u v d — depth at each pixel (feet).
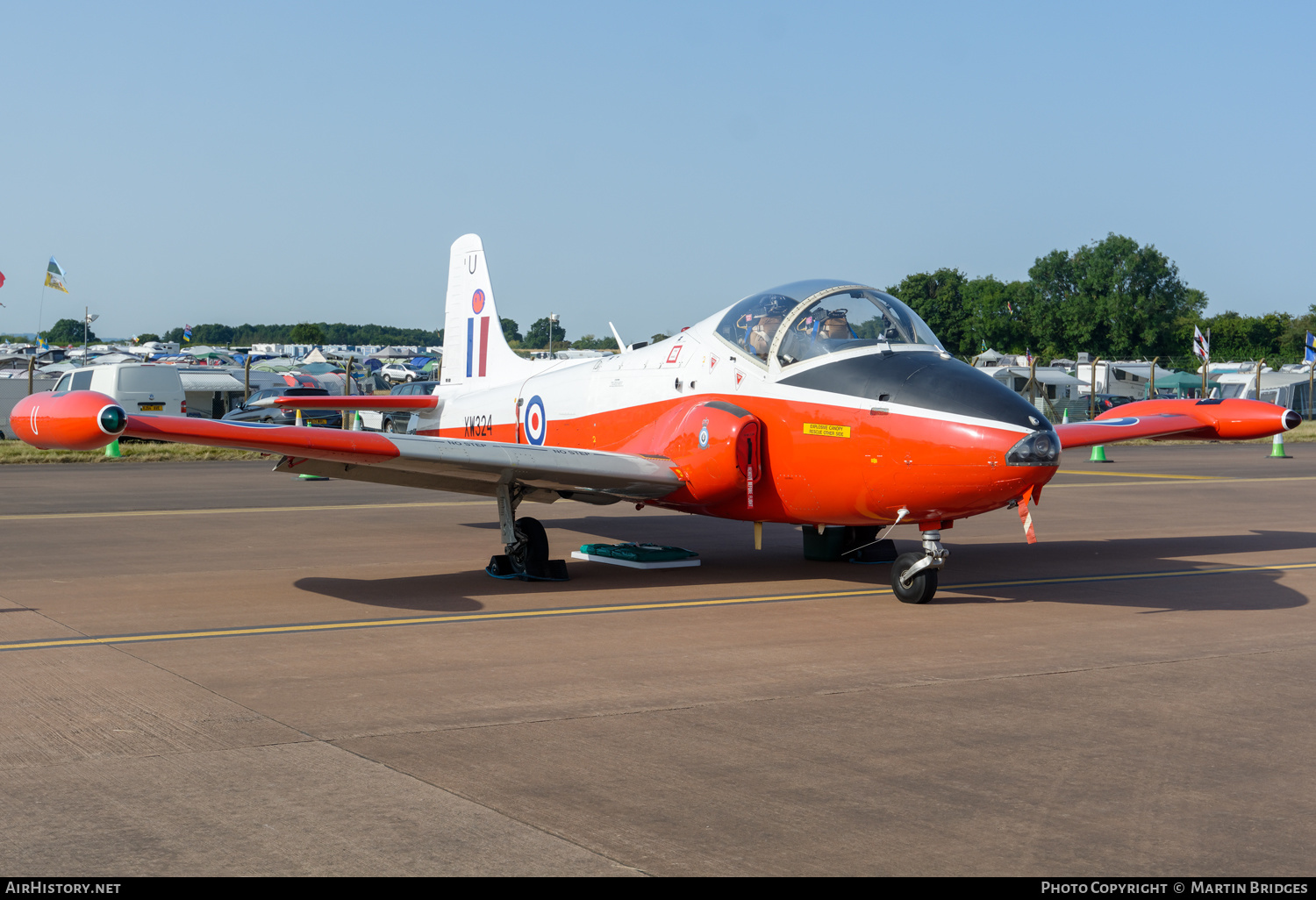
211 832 13.44
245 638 24.82
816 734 17.63
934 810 14.37
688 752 16.69
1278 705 19.54
